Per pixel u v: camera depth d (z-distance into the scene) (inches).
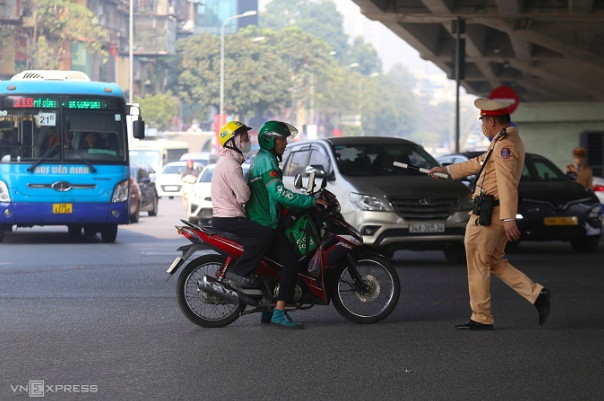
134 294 599.2
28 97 983.0
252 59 4948.3
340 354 418.0
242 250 479.2
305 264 485.4
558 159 2701.8
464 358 409.7
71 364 395.5
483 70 2279.8
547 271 727.1
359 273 495.5
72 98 989.8
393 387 357.4
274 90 4943.4
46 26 3051.2
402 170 788.0
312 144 826.2
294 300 484.4
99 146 991.6
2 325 487.2
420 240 745.6
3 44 2970.0
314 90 6008.9
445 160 972.6
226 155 485.7
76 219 983.0
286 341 448.8
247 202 483.8
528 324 494.3
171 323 496.7
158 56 4402.1
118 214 991.6
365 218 745.0
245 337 458.6
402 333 469.7
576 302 568.1
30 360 403.2
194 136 4456.2
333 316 523.2
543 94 2755.9
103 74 3759.8
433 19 1533.0
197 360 404.5
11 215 971.3
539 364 397.4
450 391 351.6
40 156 977.5
